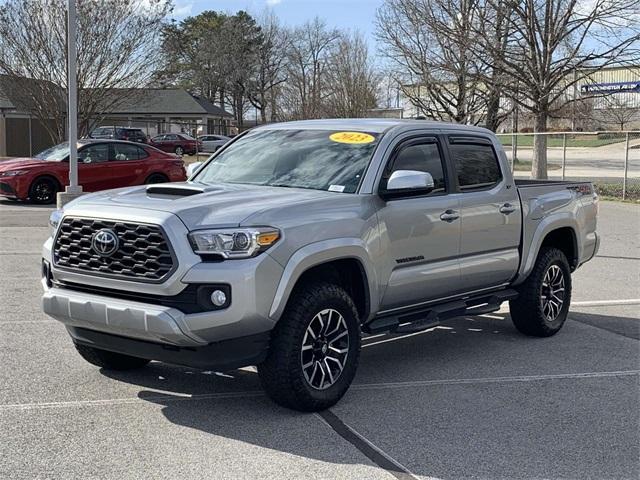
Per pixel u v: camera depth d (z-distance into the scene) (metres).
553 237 8.06
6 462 4.35
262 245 4.81
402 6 28.17
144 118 59.88
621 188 24.56
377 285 5.68
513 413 5.38
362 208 5.55
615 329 8.02
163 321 4.63
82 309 4.98
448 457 4.57
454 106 27.23
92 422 5.01
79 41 25.50
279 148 6.46
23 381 5.82
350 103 39.28
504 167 7.09
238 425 5.02
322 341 5.28
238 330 4.77
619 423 5.21
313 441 4.77
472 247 6.60
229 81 79.69
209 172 6.55
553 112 25.20
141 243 4.83
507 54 24.44
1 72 27.06
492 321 8.43
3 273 10.23
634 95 37.53
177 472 4.26
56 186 18.83
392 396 5.71
